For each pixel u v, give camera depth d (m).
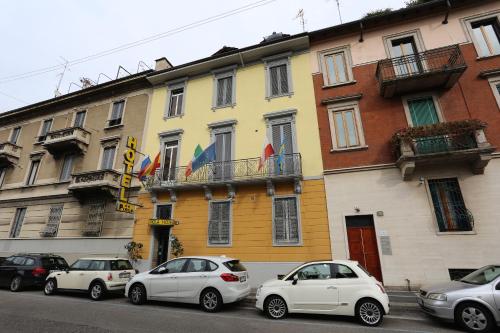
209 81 15.94
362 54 13.25
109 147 16.98
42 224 16.64
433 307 6.31
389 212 10.62
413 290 9.59
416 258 9.88
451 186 10.35
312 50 14.23
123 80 17.73
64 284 10.12
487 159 9.46
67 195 16.47
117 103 18.17
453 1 12.28
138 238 13.90
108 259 10.28
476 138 9.67
